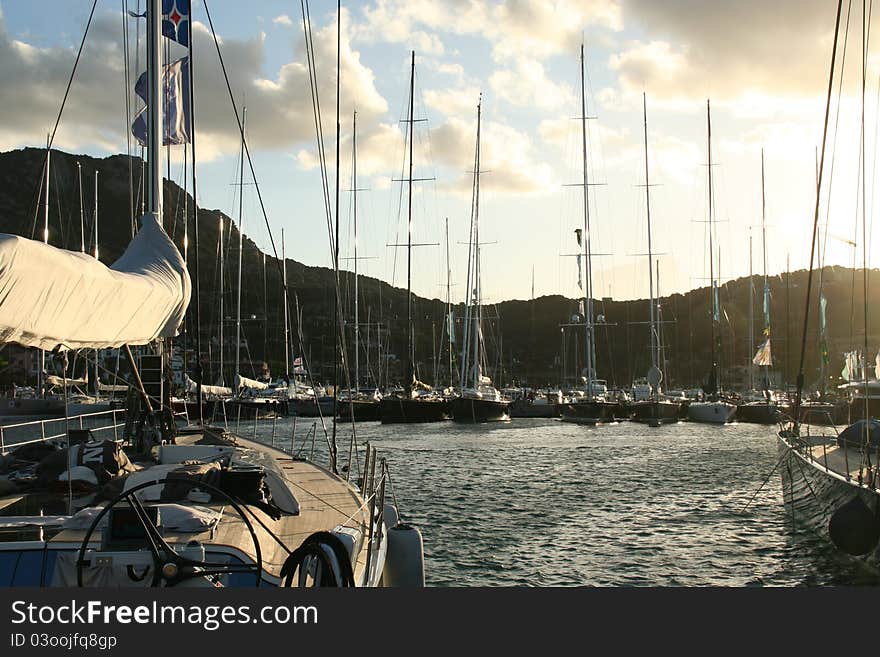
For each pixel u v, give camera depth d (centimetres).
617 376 13112
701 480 2923
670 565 1664
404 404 6034
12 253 416
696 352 12406
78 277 509
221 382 5316
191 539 708
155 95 1002
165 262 845
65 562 644
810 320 8325
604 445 4325
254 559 708
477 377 6594
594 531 2000
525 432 5262
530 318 16038
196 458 1143
